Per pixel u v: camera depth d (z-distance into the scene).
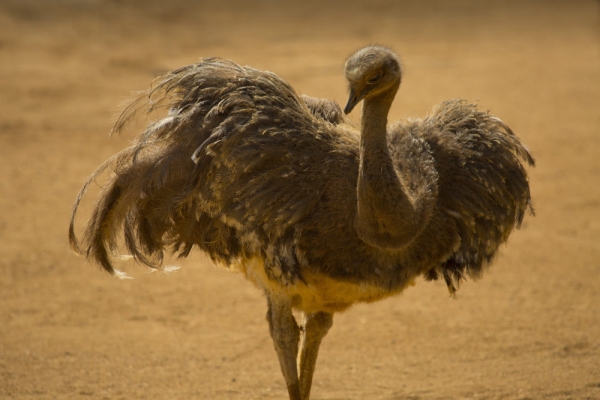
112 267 14.94
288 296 13.65
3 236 25.48
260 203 12.73
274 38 61.53
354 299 13.48
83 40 56.69
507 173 13.59
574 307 20.59
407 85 46.84
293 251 12.80
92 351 18.23
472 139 13.55
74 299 21.31
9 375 16.84
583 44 61.25
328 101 15.02
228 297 21.75
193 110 13.42
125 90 44.88
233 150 12.86
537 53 57.75
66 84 45.38
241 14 70.81
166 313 20.64
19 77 46.28
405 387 16.45
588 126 39.03
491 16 73.06
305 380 14.67
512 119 40.12
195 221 13.62
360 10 74.69
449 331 19.41
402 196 11.75
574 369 17.03
